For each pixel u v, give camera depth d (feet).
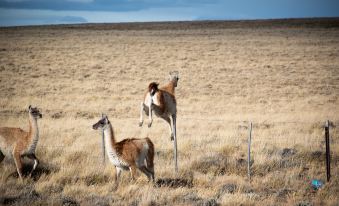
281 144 182.91
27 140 126.21
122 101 355.97
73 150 158.71
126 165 118.62
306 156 162.30
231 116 291.58
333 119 274.57
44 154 155.02
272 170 146.20
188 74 507.30
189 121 263.49
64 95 380.17
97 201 106.52
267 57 634.43
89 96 375.66
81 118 277.44
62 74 494.59
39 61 573.74
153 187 120.16
